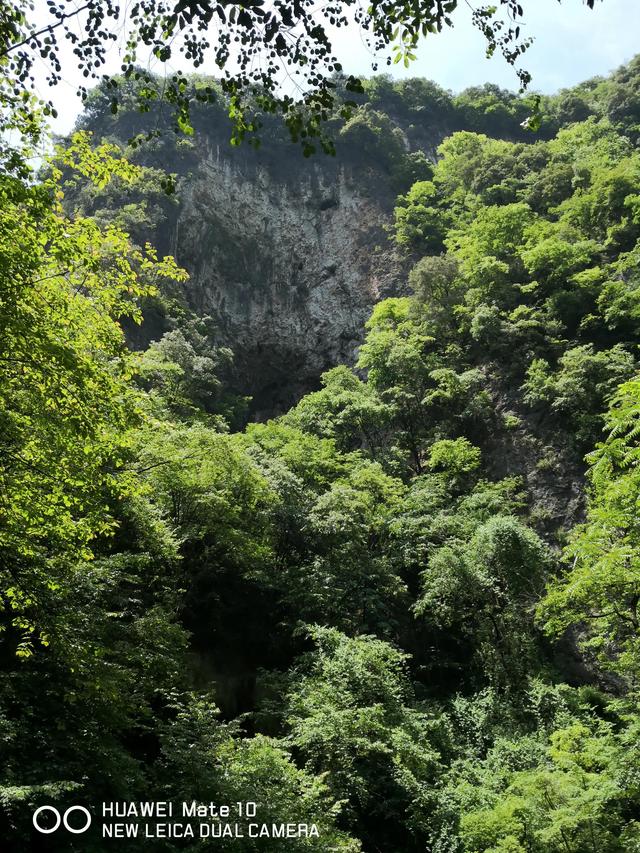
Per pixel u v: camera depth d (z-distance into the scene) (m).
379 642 18.41
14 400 7.82
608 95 69.50
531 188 49.78
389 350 39.00
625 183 41.41
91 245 8.34
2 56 5.50
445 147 62.72
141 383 30.45
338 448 36.66
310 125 5.32
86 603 11.35
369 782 15.23
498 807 13.10
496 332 36.31
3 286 6.86
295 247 60.00
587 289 35.81
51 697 10.12
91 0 4.98
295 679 18.09
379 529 26.34
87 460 8.77
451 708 20.58
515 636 22.05
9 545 8.63
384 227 58.59
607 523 10.83
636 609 11.99
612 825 12.93
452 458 31.30
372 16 5.17
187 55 5.27
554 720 18.75
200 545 22.30
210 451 19.52
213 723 12.15
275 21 4.99
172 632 13.50
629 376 29.45
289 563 24.38
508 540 23.14
